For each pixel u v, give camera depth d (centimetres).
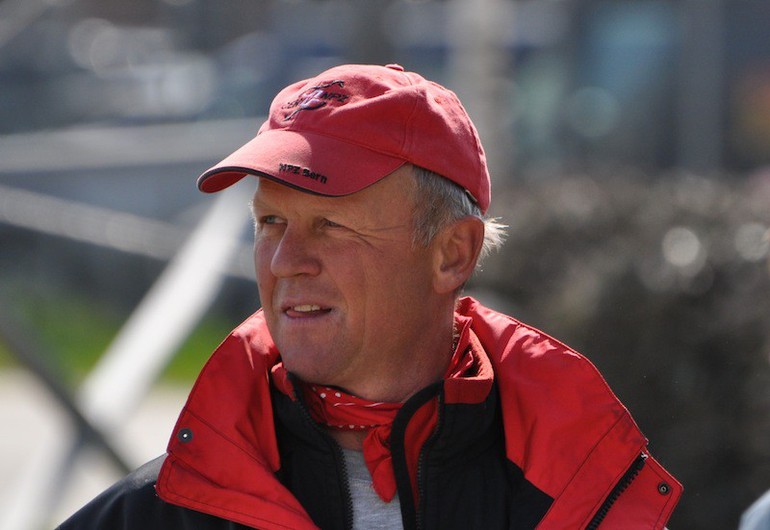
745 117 5788
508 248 2200
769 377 1767
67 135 5278
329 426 779
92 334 3591
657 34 5844
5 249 3841
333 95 752
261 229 775
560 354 796
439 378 803
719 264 1842
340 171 725
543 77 5984
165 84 6366
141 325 2184
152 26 7344
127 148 4878
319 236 749
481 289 2216
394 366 775
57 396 1897
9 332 1889
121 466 1903
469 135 789
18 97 5884
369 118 740
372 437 761
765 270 1838
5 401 3019
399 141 741
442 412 742
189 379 3109
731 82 5797
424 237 761
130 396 2000
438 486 752
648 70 5869
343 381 771
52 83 6047
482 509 761
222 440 745
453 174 765
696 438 1780
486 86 3241
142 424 2712
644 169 5459
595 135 5912
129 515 758
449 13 6284
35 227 3030
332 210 737
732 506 1748
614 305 1886
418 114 751
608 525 754
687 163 5844
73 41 6600
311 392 775
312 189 715
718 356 1797
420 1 6309
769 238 1655
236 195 2561
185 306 2242
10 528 1784
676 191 2291
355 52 3269
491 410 779
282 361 772
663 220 2067
